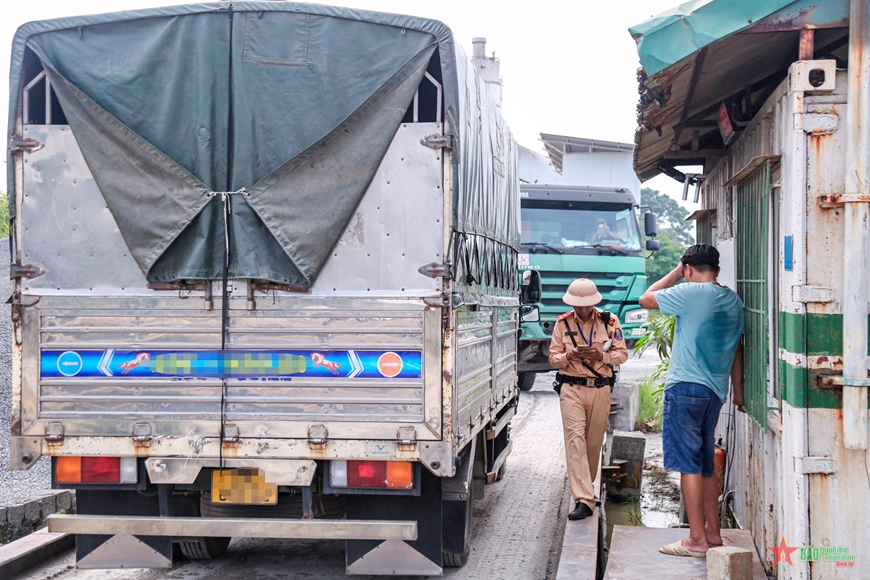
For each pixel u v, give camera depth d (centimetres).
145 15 491
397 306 477
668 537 567
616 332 666
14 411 489
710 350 525
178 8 490
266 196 483
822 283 429
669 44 452
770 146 514
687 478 526
